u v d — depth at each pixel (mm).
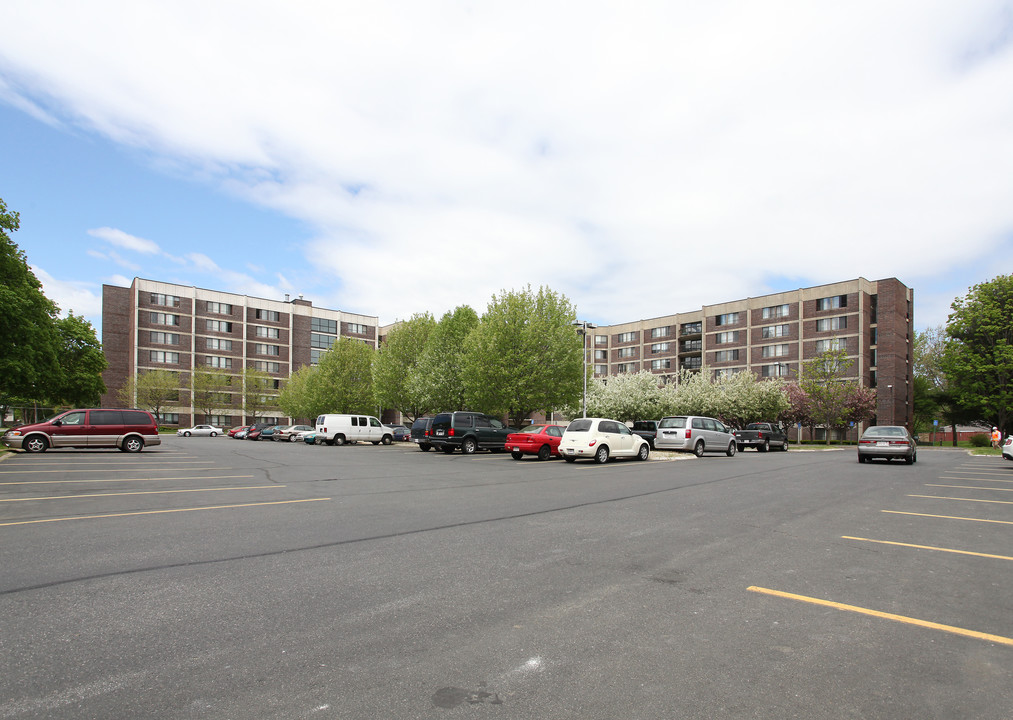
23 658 3529
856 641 3959
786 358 67812
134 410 23875
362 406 54156
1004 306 45594
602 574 5500
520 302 32250
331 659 3574
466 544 6656
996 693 3221
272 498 10164
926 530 7766
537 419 75375
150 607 4449
